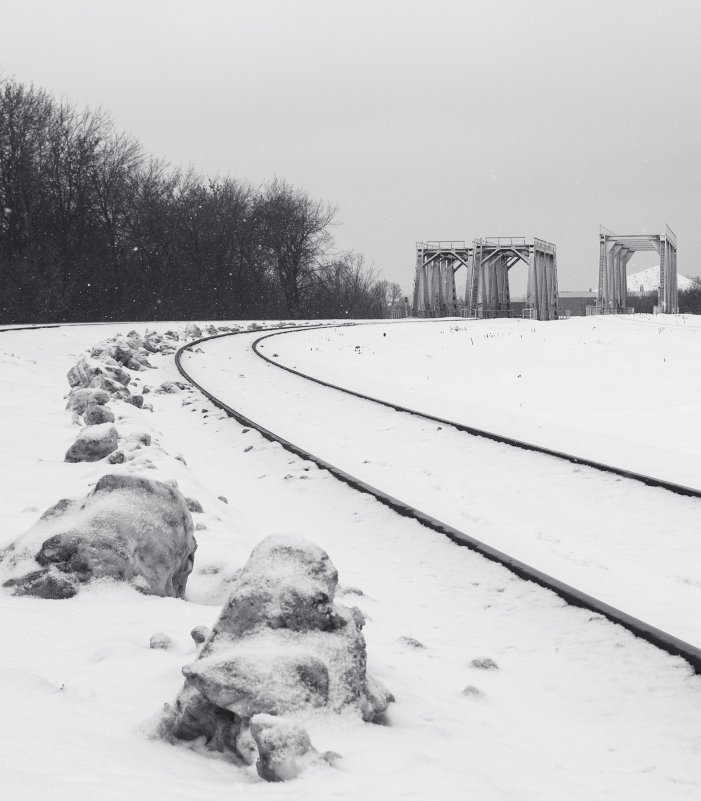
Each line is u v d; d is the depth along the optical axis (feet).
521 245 240.94
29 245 171.01
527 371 95.25
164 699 13.67
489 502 35.96
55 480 34.22
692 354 110.42
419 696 15.67
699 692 16.94
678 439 50.96
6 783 9.98
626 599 23.58
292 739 11.21
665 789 13.70
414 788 10.84
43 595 19.27
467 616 22.30
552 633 20.52
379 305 339.36
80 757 11.10
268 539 14.94
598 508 34.35
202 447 48.83
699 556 28.12
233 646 13.51
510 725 15.66
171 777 10.94
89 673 14.67
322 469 39.93
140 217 211.61
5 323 151.64
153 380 81.87
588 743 15.40
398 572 26.11
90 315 179.93
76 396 54.70
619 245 295.48
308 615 13.87
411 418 55.52
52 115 187.62
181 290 216.13
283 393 72.02
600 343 129.39
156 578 20.51
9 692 13.17
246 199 253.44
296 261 261.03
